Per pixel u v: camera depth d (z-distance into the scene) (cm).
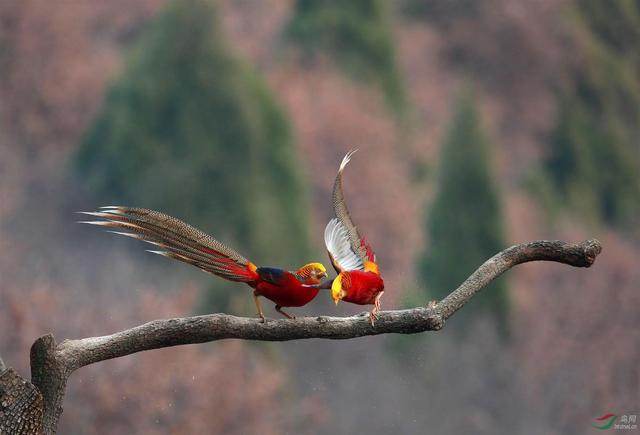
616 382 5528
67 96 7138
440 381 5006
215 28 6919
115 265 4844
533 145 10444
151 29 7462
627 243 9606
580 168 10138
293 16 9606
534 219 8719
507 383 5391
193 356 3212
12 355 3269
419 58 11075
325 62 9212
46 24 7169
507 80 11012
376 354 4603
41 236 5697
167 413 2975
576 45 11056
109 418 2794
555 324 5941
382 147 8106
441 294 6906
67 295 3806
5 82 6931
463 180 7038
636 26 11688
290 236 6419
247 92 6819
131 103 6750
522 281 6194
